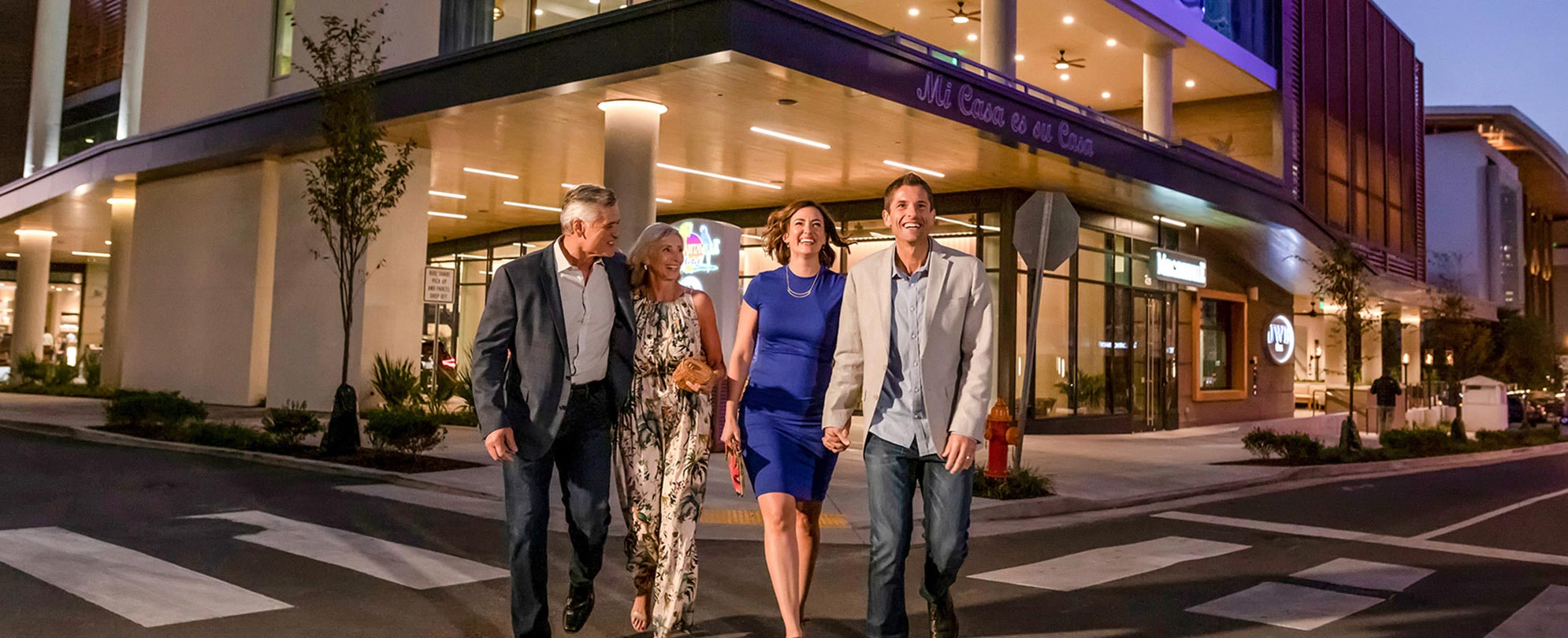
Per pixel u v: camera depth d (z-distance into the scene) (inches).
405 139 680.4
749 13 459.2
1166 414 955.3
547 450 163.3
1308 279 1157.7
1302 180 1186.0
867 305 162.6
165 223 893.2
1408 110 1608.0
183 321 863.7
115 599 206.5
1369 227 1414.9
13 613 194.1
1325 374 1881.2
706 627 197.6
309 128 679.7
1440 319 1478.8
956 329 160.2
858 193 853.8
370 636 184.7
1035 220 411.5
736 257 557.0
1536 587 252.1
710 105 562.9
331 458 465.7
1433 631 204.8
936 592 168.7
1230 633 200.5
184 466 447.5
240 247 816.3
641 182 567.2
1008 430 410.3
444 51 706.8
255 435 508.4
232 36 872.9
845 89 510.9
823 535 319.0
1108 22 899.4
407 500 361.1
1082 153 674.8
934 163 706.2
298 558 251.1
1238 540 325.7
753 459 169.3
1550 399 1658.5
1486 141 3213.6
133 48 1116.5
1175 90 1146.0
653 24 479.5
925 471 163.2
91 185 933.8
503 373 164.1
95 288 1711.4
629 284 177.6
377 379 691.4
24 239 1275.8
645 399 176.1
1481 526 367.9
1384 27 1520.7
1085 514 392.2
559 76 522.9
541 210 1012.5
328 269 723.4
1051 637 196.2
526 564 163.2
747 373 176.6
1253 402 1143.0
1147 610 219.9
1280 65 1138.7
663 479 175.3
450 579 232.8
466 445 542.0
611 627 195.6
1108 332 887.1
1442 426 987.3
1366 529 356.5
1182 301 1011.3
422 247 720.3
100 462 457.1
